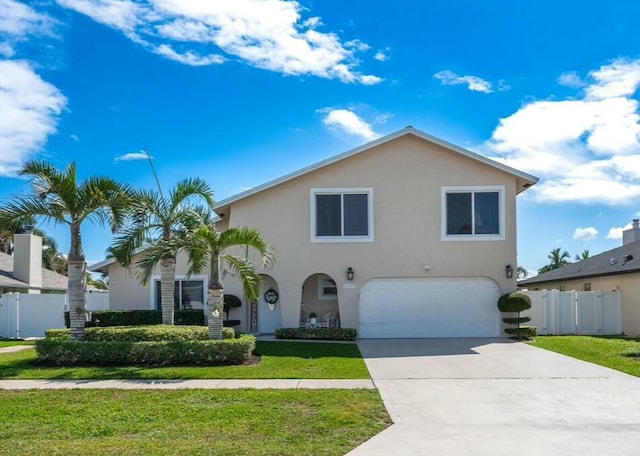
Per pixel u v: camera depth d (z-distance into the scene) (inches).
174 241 581.3
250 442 273.7
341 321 773.9
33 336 864.9
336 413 332.2
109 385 426.6
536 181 768.9
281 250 788.0
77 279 564.4
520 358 572.4
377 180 786.2
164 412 336.5
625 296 902.4
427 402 366.9
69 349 525.7
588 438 284.5
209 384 429.4
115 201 584.1
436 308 780.6
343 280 780.6
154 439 279.1
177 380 448.1
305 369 495.8
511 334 762.8
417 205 781.3
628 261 948.6
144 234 624.4
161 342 530.9
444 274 772.6
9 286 995.3
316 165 782.5
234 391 398.9
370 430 298.4
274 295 845.8
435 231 777.6
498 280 769.6
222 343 526.9
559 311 889.5
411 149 788.0
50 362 528.7
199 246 566.9
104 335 553.0
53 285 1190.3
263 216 793.6
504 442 277.6
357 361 547.5
